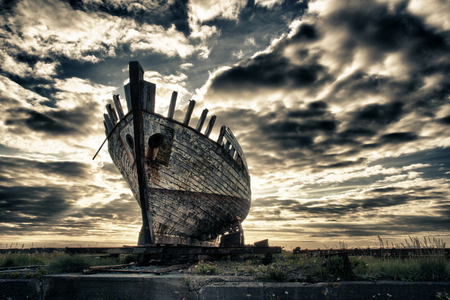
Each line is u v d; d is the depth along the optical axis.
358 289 5.01
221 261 9.35
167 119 8.22
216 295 5.00
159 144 8.32
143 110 7.82
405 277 5.45
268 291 4.98
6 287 5.67
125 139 8.97
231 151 10.50
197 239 10.45
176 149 8.58
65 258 7.14
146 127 7.91
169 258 10.23
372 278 5.43
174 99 8.46
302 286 5.01
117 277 5.39
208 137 9.18
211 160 9.45
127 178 10.59
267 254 9.26
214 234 11.19
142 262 8.94
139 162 7.88
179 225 9.34
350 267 5.55
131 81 7.55
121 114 8.98
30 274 5.99
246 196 12.48
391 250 8.17
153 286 5.20
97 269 6.32
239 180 11.19
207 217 10.26
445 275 5.43
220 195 10.28
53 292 5.58
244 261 9.73
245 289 5.01
